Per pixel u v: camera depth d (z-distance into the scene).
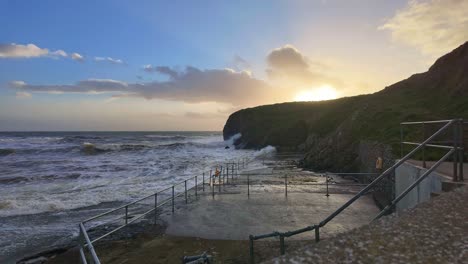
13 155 47.84
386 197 13.44
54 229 12.43
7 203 16.20
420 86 46.09
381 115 32.31
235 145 89.38
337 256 3.62
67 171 30.53
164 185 21.34
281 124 80.19
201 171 29.30
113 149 56.09
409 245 3.77
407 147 16.11
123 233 10.84
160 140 102.31
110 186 21.53
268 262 3.69
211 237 9.75
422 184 7.39
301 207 13.00
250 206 13.30
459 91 33.00
